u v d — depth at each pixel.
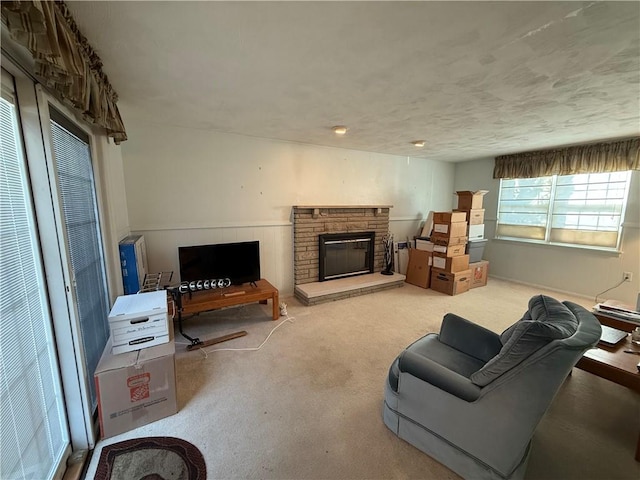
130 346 1.72
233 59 1.57
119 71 1.70
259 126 2.96
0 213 1.00
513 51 1.47
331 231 4.10
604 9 1.12
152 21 1.22
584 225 4.06
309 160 3.87
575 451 1.54
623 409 1.88
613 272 3.81
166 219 3.05
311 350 2.54
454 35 1.33
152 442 1.56
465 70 1.69
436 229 4.29
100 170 2.01
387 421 1.68
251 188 3.49
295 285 3.91
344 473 1.40
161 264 3.08
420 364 1.49
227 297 2.89
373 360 2.39
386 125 2.91
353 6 1.12
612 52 1.46
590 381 2.20
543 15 1.16
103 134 2.02
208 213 3.27
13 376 1.03
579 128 3.00
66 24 1.07
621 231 3.73
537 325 1.20
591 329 1.23
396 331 2.93
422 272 4.45
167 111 2.48
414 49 1.46
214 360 2.36
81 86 1.24
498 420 1.27
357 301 3.81
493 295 4.12
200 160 3.15
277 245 3.77
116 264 2.16
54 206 1.28
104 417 1.56
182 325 3.01
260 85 1.92
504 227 4.95
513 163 4.61
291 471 1.41
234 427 1.67
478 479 1.34
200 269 2.97
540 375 1.17
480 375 1.34
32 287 1.20
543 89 1.97
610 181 3.79
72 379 1.42
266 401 1.89
